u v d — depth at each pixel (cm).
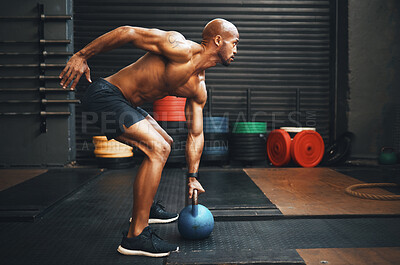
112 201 317
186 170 488
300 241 215
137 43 190
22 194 329
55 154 518
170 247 194
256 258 183
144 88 204
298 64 580
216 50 204
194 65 203
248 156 525
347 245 207
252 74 579
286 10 572
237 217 261
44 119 511
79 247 207
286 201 306
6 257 191
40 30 507
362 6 546
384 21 545
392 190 351
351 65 551
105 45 187
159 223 253
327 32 579
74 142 546
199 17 566
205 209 220
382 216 266
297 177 428
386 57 547
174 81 200
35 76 506
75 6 549
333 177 427
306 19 575
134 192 195
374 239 217
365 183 383
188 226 212
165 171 480
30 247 206
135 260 188
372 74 550
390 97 548
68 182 388
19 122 513
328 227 242
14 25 507
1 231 235
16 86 509
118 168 498
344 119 561
